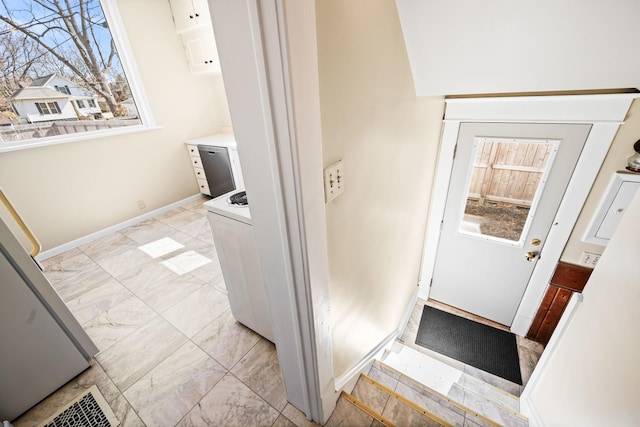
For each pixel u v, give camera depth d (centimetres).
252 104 62
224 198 153
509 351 241
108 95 298
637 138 156
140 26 300
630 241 94
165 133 345
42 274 134
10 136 247
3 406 131
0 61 233
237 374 154
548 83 125
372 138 104
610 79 116
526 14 100
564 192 188
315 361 102
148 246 285
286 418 133
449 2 101
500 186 209
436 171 225
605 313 102
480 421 145
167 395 145
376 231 131
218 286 224
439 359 237
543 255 211
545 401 143
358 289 129
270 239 82
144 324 190
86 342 156
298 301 88
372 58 92
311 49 58
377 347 189
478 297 262
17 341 130
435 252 260
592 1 91
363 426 126
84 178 288
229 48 58
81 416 138
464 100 190
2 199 117
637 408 77
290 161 63
